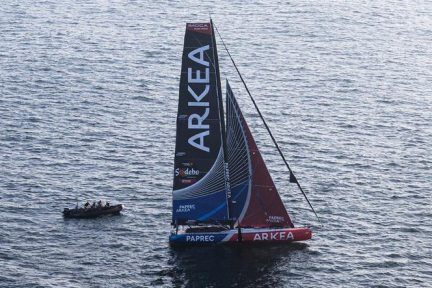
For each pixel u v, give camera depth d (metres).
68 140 193.38
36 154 185.38
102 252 144.25
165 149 189.75
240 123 145.50
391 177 175.50
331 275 137.50
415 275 137.50
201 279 136.00
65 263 140.38
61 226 153.12
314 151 188.88
